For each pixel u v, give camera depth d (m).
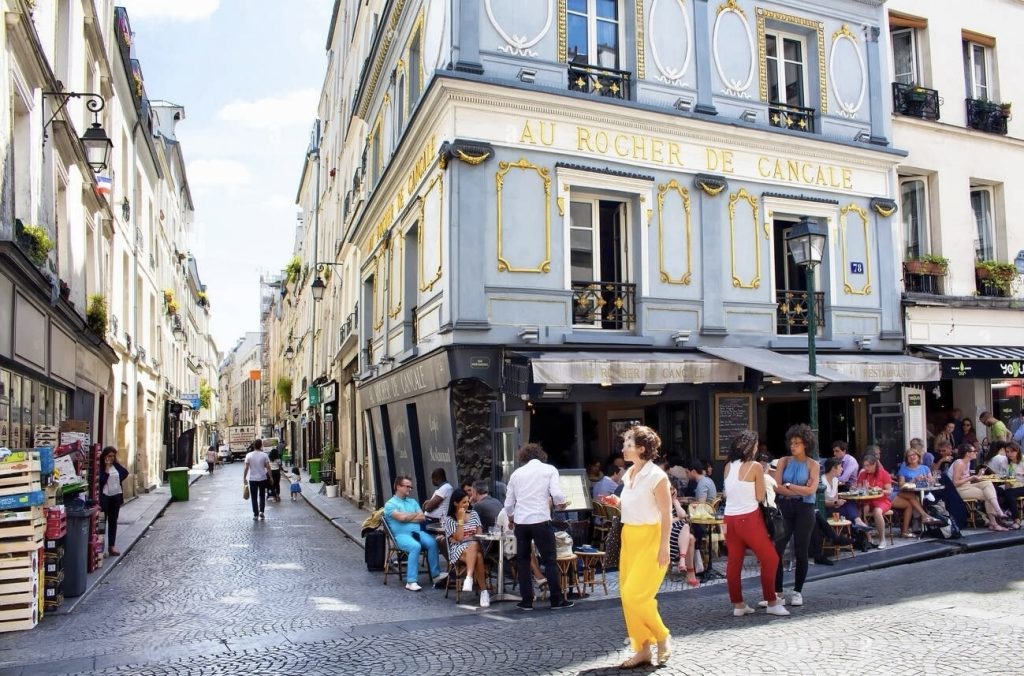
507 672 5.41
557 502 7.67
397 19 14.49
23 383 10.47
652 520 5.52
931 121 15.01
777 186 12.86
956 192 15.30
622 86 11.82
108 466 12.05
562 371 9.70
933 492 11.60
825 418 13.86
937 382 14.50
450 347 10.31
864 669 5.11
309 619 7.55
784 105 13.12
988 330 14.95
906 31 15.43
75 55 13.56
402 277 13.94
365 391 18.45
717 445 11.71
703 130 12.16
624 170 11.57
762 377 11.46
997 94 16.28
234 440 60.34
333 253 28.92
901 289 14.16
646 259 11.59
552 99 11.02
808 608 7.02
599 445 12.76
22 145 10.13
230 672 5.72
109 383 18.91
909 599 7.18
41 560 7.85
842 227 13.41
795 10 13.38
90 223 15.70
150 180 26.89
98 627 7.46
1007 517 11.76
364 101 18.64
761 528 6.80
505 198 10.78
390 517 9.48
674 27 12.24
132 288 22.31
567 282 11.03
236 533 15.12
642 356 10.67
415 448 13.52
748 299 12.38
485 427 10.80
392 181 14.65
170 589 9.40
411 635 6.64
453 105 10.58
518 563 7.65
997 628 6.02
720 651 5.66
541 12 11.27
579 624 6.84
